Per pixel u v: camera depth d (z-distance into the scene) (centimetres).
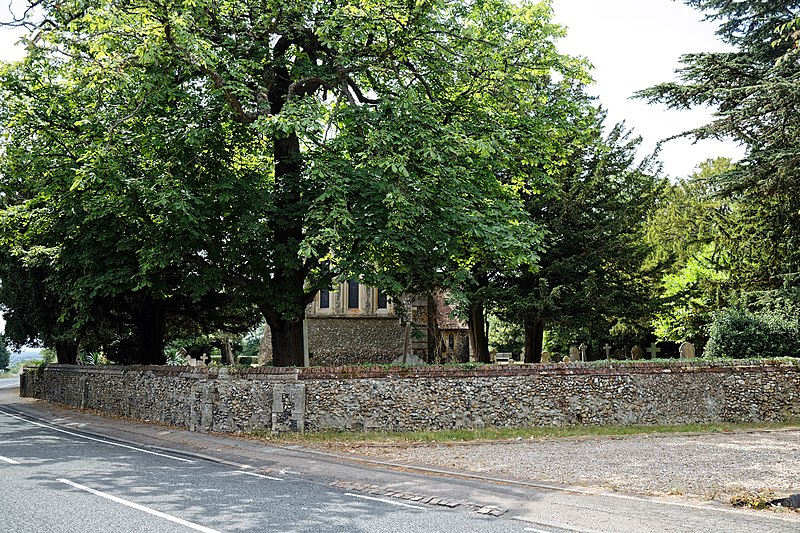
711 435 1564
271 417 1661
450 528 736
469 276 1714
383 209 1583
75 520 743
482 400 1695
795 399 1808
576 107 1939
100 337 2773
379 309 3556
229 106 1641
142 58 1444
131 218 1783
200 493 921
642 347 3781
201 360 4331
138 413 2069
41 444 1486
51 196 1886
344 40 1670
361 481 1046
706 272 3003
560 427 1684
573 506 853
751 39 2330
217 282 1775
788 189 2067
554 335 3672
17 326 2977
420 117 1611
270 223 1828
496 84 1783
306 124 1470
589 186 2328
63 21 1805
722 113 2000
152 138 1711
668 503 862
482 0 1834
